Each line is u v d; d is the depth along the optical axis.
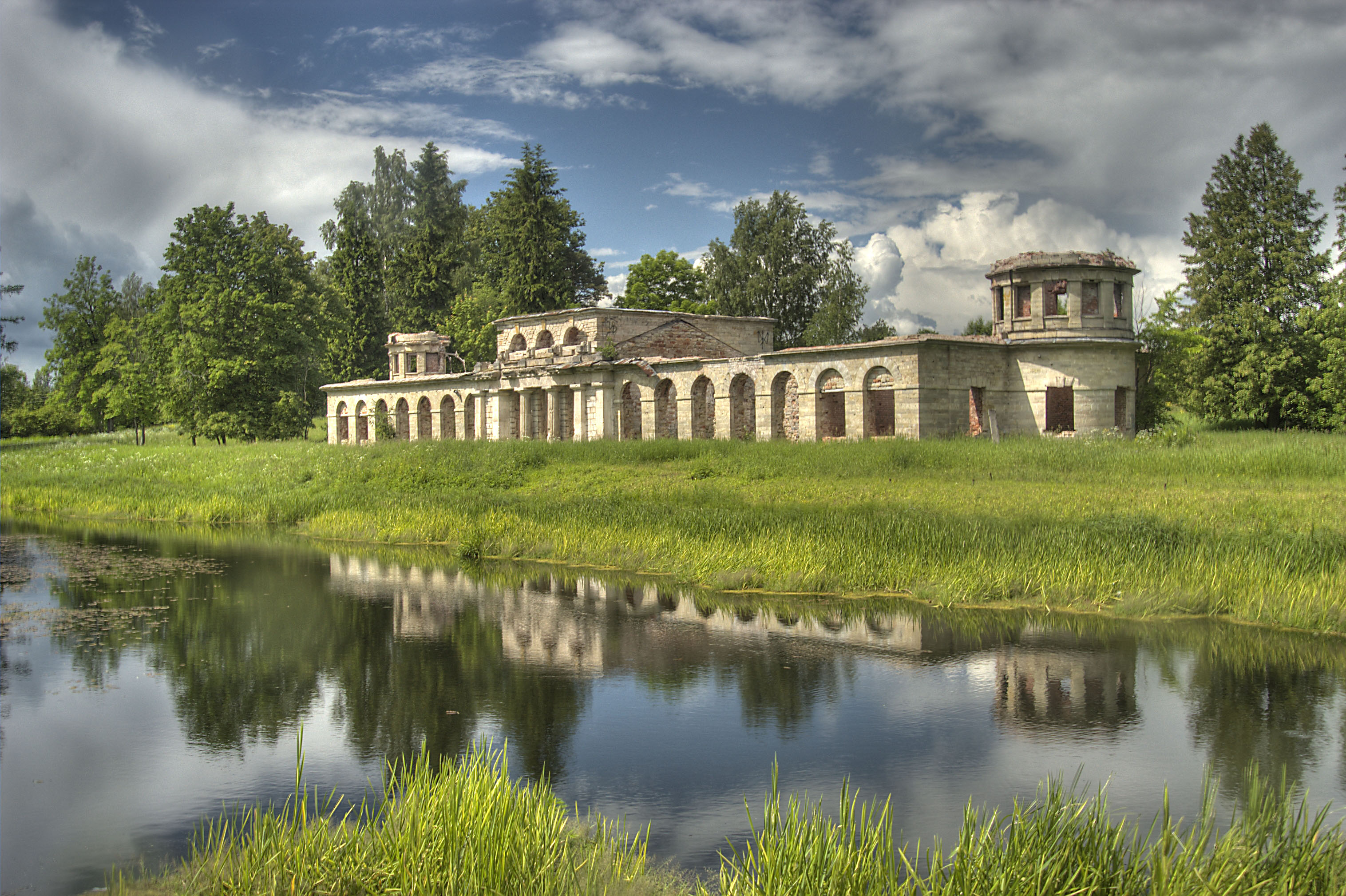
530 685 14.87
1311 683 13.90
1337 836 8.25
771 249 84.69
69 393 93.44
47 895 8.78
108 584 23.36
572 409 60.44
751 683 14.66
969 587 18.88
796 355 46.69
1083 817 9.59
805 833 8.09
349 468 43.88
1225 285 62.53
